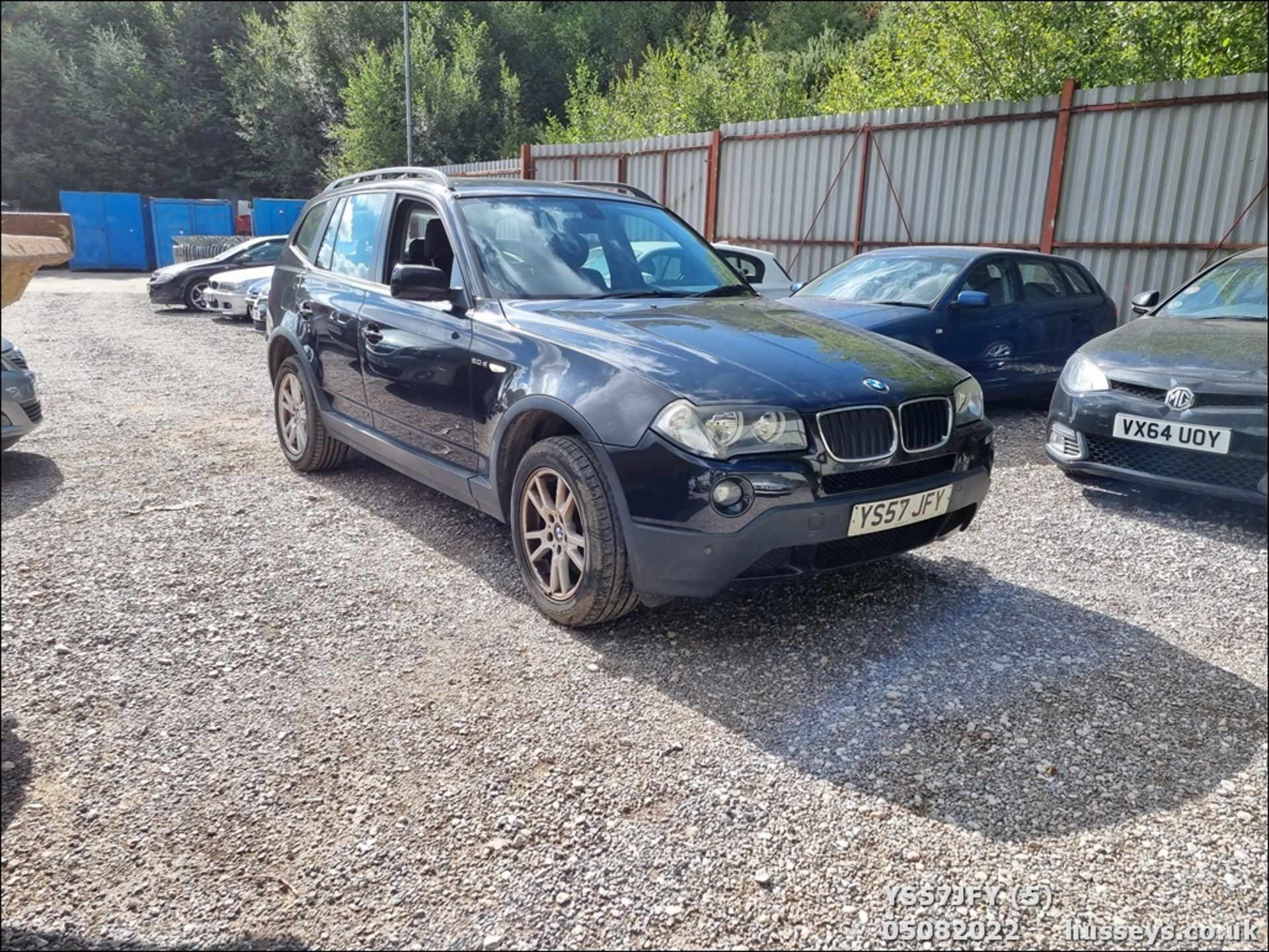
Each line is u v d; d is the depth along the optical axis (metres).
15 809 2.35
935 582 3.99
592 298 4.09
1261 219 10.02
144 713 2.82
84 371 9.38
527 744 2.68
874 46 21.39
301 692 2.97
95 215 28.28
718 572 3.02
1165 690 3.07
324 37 34.94
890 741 2.72
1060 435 5.27
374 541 4.40
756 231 15.49
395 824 2.32
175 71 35.78
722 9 28.88
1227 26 12.76
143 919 1.99
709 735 2.74
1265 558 4.32
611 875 2.14
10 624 3.41
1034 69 14.42
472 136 32.62
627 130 25.92
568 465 3.29
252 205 29.91
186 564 4.05
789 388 3.15
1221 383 4.54
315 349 5.19
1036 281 8.03
